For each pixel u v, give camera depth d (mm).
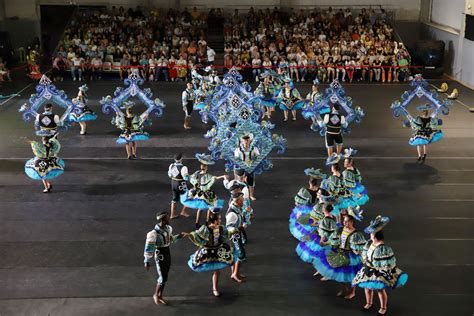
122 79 27953
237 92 17125
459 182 15539
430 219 13383
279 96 21250
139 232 12633
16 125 20250
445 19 30781
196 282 10789
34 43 30078
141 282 10750
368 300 10023
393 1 33125
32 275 10953
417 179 15742
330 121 16828
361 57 28141
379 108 23219
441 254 11852
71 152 17625
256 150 14156
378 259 9484
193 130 20078
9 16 31578
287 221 13234
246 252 11859
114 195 14539
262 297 10383
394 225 13078
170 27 31078
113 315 9812
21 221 13070
